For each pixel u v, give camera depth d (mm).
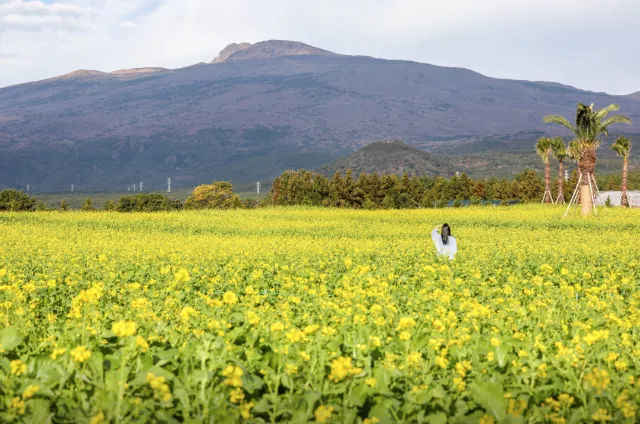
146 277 16797
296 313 10734
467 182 103562
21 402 5168
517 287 14445
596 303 11016
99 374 6004
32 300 12359
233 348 7117
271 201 96688
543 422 5602
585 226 39406
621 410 5566
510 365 7016
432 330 8094
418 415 5500
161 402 5539
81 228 40500
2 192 81688
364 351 7180
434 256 20625
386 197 91438
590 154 47094
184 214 54656
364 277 15633
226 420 5328
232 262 19062
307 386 6148
